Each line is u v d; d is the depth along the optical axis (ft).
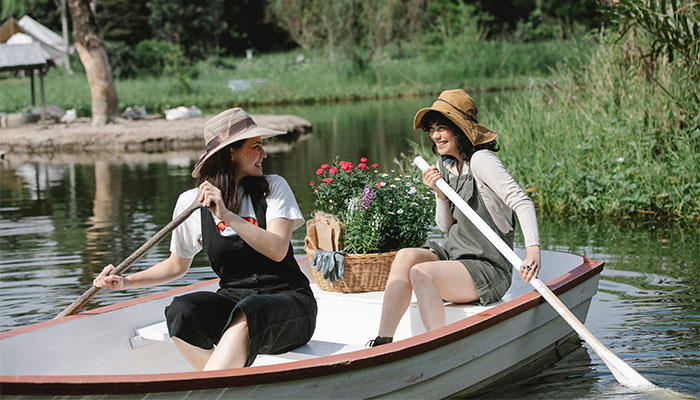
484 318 11.23
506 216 12.76
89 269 19.07
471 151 12.76
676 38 24.07
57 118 69.05
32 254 20.84
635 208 24.93
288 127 55.93
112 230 24.21
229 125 11.03
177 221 11.03
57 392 8.50
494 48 101.55
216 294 11.03
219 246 11.02
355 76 99.71
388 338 11.54
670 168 24.99
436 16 119.14
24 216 27.53
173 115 67.82
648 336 13.46
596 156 27.02
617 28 29.94
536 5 121.49
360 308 13.29
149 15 153.89
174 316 10.66
